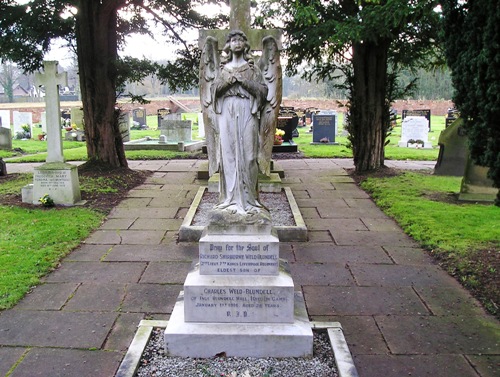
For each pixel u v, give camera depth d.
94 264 6.35
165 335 3.94
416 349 4.32
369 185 10.97
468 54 5.57
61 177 9.20
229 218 4.20
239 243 4.10
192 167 14.16
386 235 7.64
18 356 4.15
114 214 8.80
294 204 8.70
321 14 11.45
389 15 8.55
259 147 4.50
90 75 11.94
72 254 6.71
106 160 12.36
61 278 5.86
